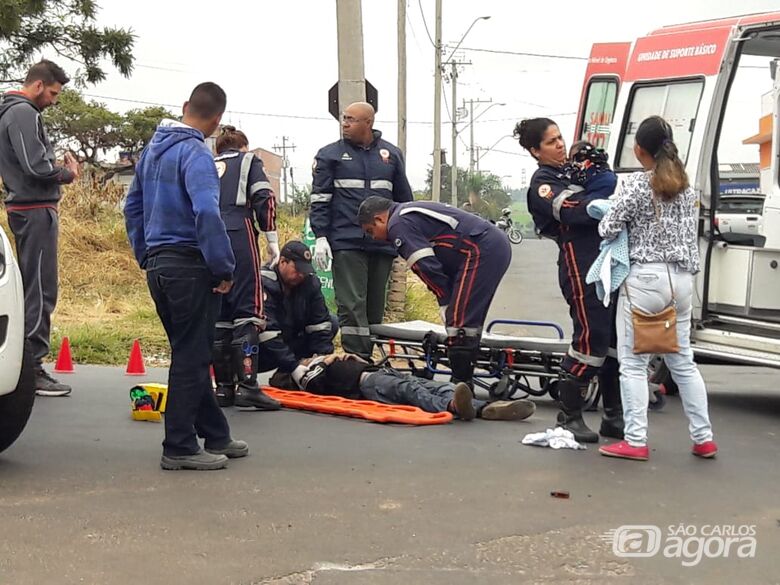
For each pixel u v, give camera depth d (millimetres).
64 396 7059
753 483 5121
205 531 4102
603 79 8852
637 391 5516
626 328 5496
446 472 5129
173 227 4957
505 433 6137
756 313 7562
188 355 5039
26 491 4590
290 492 4691
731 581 3752
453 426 6316
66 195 16047
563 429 5906
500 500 4652
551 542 4094
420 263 6430
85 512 4309
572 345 5887
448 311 6520
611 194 5730
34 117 6566
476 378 7227
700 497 4820
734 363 7918
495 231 6496
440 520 4328
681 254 5402
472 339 6531
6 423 4973
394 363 8938
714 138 7516
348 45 10062
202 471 5043
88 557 3771
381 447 5656
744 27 7344
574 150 5855
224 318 6730
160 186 4977
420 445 5723
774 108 8094
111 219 15992
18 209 6695
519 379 7250
